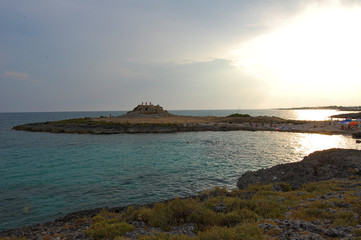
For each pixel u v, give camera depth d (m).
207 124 93.31
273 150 42.59
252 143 51.88
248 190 16.91
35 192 19.89
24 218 14.73
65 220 12.98
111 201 17.75
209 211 10.87
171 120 107.19
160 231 9.41
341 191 14.18
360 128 75.75
